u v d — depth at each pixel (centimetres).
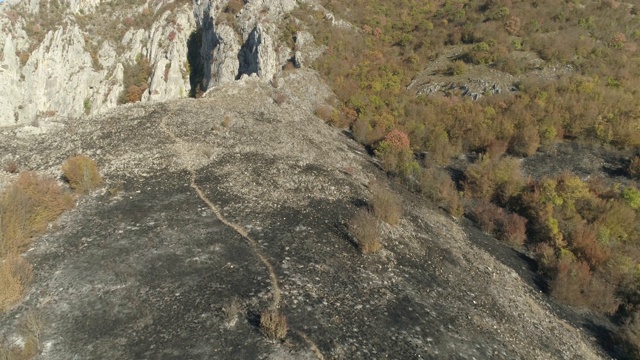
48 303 1339
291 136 3116
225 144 2731
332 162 2931
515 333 1705
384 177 3062
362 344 1303
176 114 3047
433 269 1955
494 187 2981
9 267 1389
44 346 1173
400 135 3478
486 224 2661
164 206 1978
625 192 2733
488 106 3744
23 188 1864
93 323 1267
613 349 1812
